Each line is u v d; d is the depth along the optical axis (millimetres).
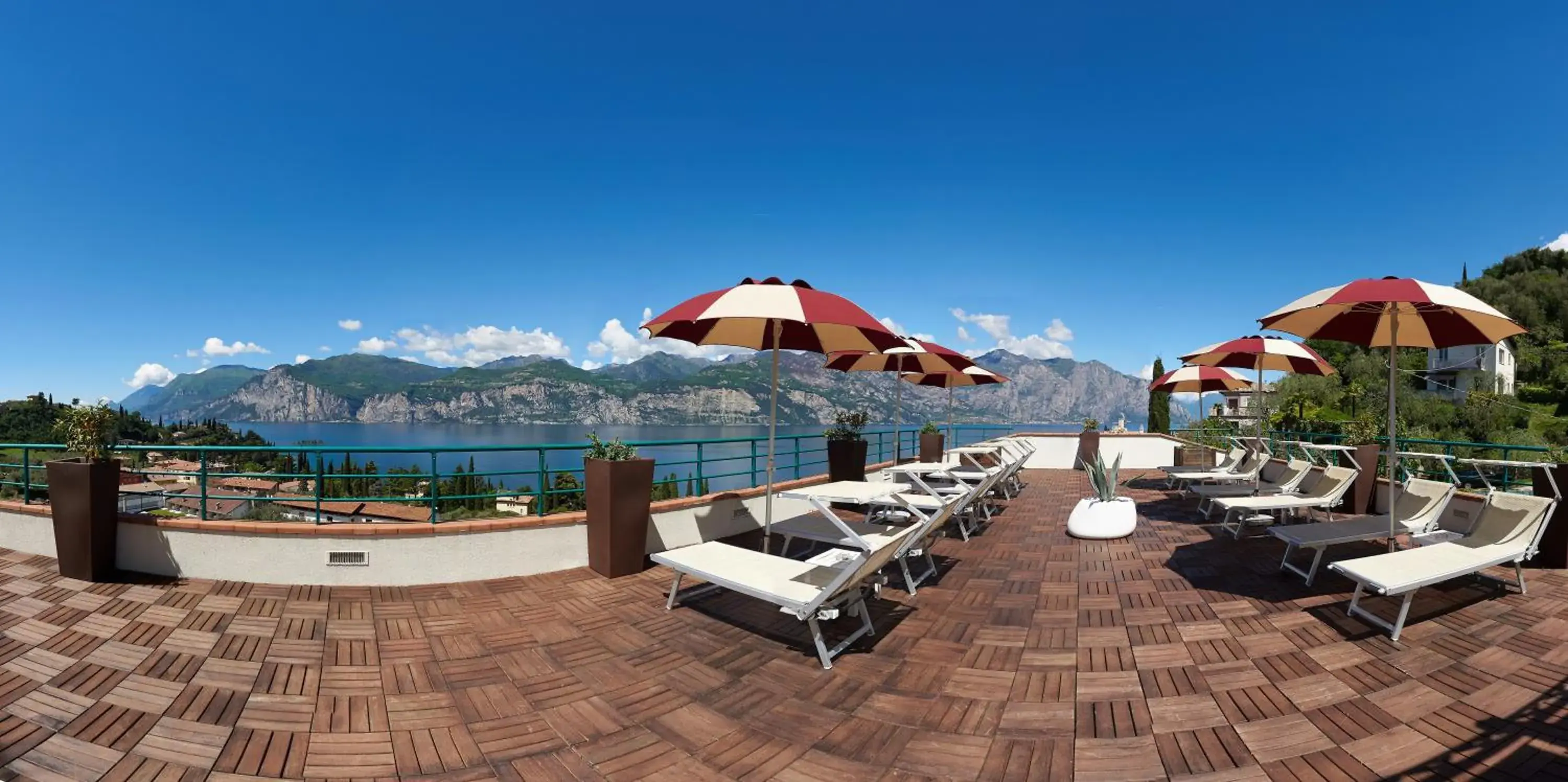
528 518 5262
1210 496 8305
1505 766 2518
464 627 4105
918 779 2500
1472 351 46656
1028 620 4277
